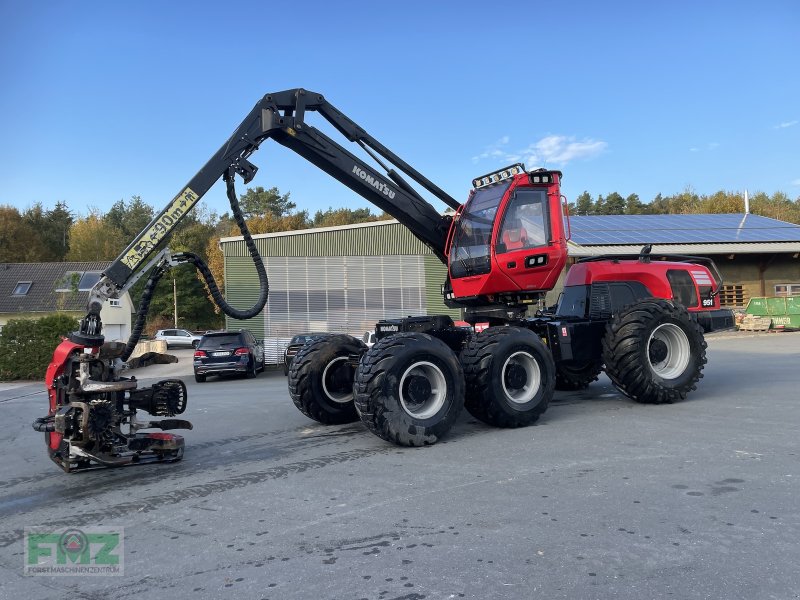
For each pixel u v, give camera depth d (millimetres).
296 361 7043
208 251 52500
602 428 6148
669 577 2805
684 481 4227
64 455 5168
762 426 5977
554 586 2752
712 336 22516
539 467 4734
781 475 4301
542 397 6496
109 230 61812
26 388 16625
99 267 38875
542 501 3912
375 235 23062
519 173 6949
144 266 5680
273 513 3951
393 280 23047
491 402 6152
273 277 22734
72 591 2969
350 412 7129
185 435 7023
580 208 99250
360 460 5270
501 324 7469
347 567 3049
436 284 23000
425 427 5676
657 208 85688
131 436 5391
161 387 5512
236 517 3916
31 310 33375
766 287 25766
